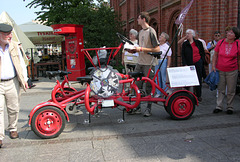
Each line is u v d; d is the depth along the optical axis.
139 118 5.14
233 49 4.95
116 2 21.33
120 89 8.19
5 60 3.82
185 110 4.85
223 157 3.22
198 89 6.18
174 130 4.30
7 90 3.90
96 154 3.43
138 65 5.51
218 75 5.20
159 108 5.93
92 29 13.01
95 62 4.62
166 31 12.12
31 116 3.95
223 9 8.32
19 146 3.81
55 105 4.07
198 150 3.46
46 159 3.33
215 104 6.02
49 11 19.62
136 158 3.27
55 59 15.59
